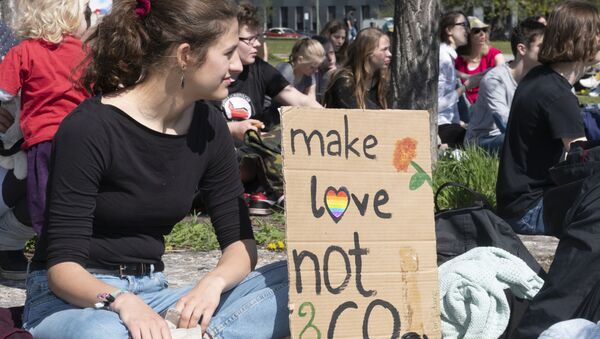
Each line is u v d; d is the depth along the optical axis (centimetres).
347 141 347
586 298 344
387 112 354
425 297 354
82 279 312
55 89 453
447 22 1162
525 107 579
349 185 346
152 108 322
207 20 313
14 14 718
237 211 357
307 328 334
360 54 744
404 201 354
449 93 1019
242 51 681
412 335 350
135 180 322
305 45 976
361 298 343
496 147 855
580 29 554
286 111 338
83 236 316
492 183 743
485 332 370
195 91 321
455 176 766
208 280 335
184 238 599
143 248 334
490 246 417
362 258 345
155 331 301
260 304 339
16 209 481
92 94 335
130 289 332
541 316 351
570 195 405
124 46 315
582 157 415
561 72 573
